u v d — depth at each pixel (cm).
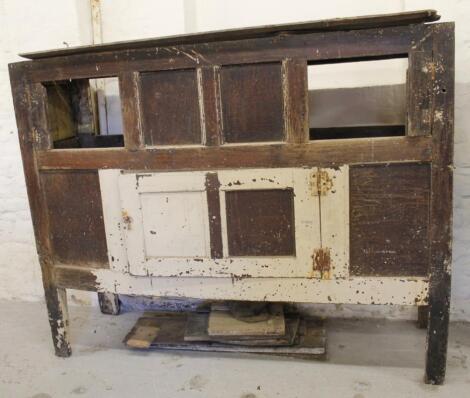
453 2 205
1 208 270
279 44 165
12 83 194
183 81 176
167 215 186
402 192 170
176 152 182
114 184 190
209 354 217
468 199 221
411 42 158
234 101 174
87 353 222
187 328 226
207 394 188
